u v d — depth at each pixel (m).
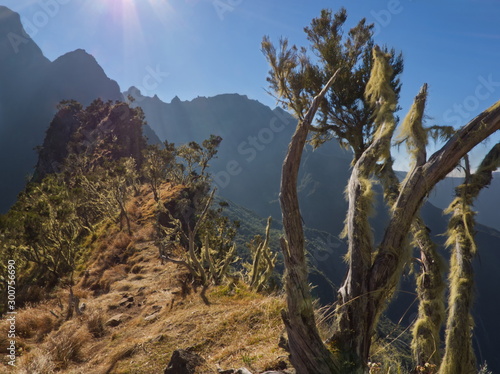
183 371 4.07
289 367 3.76
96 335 8.91
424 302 2.34
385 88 2.70
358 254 2.18
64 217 20.88
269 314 6.14
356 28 6.70
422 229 2.43
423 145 2.20
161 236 18.23
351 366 2.05
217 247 19.73
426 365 2.20
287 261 2.19
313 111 2.16
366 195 2.22
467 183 2.08
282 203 2.16
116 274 16.75
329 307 2.86
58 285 17.66
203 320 7.13
